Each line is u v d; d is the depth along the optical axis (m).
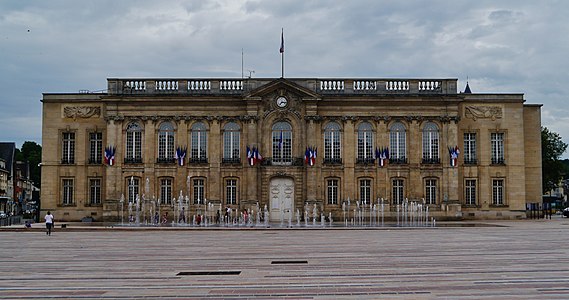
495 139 66.38
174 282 19.55
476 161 65.88
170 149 64.62
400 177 64.69
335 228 49.09
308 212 63.34
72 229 47.97
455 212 64.06
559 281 19.17
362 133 65.12
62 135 65.81
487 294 16.89
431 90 65.12
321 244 33.47
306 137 64.19
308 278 20.14
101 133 65.81
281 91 64.19
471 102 66.06
